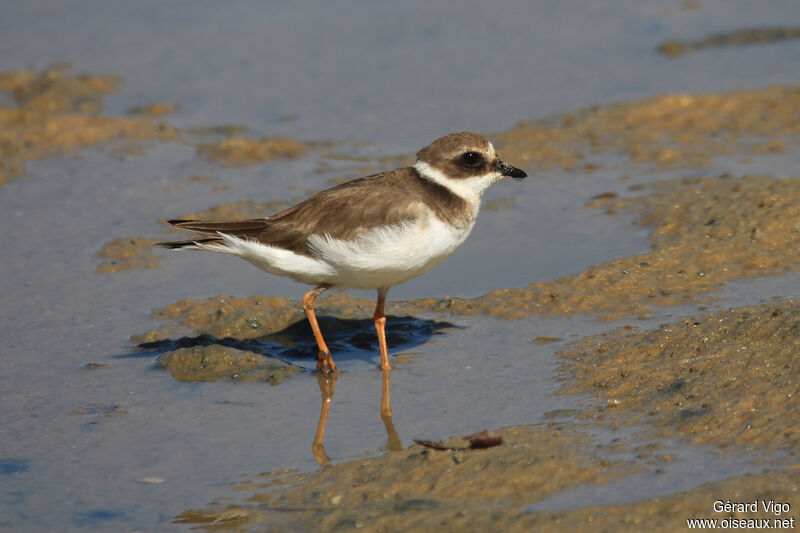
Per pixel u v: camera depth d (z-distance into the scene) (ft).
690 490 25.18
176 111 72.28
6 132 67.05
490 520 24.79
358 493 27.22
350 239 35.24
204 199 56.03
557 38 85.35
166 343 39.45
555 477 26.89
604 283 42.50
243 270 47.42
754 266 42.86
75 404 34.32
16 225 52.70
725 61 78.38
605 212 51.52
